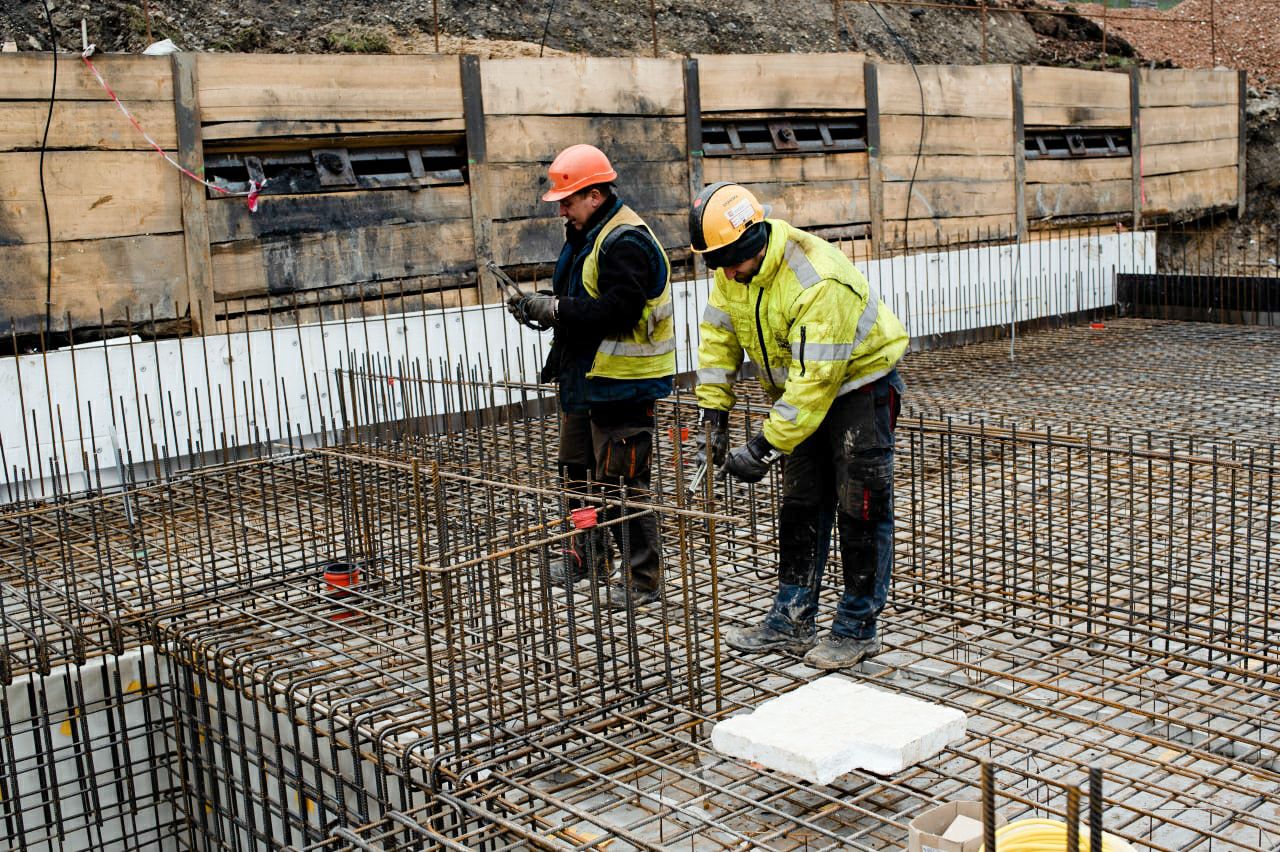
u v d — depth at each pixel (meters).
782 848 3.12
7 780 4.09
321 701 3.85
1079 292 12.53
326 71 7.96
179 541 5.75
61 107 7.00
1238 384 8.61
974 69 11.60
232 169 7.77
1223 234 14.96
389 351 7.48
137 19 10.29
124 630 4.47
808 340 3.75
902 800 3.29
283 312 7.99
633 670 3.90
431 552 5.27
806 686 3.54
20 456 6.71
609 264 4.56
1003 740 3.38
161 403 6.52
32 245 7.00
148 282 7.44
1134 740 3.60
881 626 4.48
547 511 5.33
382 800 3.54
